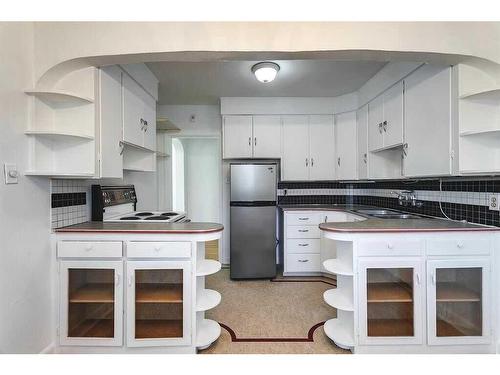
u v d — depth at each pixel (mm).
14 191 1509
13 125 1506
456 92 1763
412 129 2174
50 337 1751
